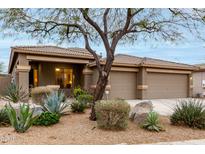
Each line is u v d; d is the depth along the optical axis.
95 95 9.94
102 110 8.32
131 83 23.39
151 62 24.50
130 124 9.16
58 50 21.12
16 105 12.65
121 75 22.73
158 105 17.36
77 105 11.73
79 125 9.00
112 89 21.98
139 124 9.08
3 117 9.12
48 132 7.98
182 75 27.02
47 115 9.19
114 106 8.27
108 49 10.12
